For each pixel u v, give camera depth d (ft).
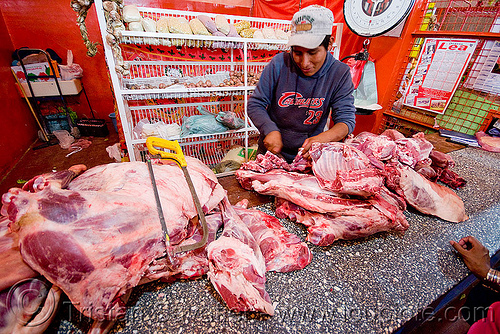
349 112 5.43
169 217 2.97
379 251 3.97
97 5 5.15
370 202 4.08
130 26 5.74
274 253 3.50
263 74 5.65
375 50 10.80
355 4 8.17
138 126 7.54
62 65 13.08
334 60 5.38
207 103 8.31
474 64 8.33
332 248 3.96
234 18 7.29
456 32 8.27
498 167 7.07
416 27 9.45
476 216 5.01
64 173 3.21
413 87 9.93
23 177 9.96
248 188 5.46
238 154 8.54
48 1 12.65
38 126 13.73
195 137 7.82
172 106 8.09
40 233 2.31
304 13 4.19
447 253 4.05
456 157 7.61
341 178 3.88
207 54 7.77
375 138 5.11
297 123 5.98
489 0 7.70
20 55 12.93
